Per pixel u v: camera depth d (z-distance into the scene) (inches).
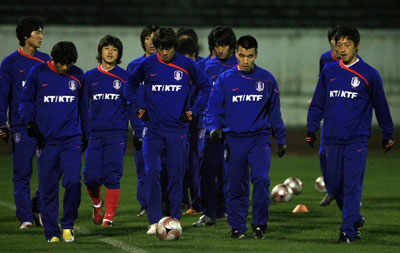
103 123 1115.9
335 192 1010.1
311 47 3661.4
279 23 3794.3
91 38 3476.9
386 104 963.3
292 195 1395.2
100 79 1119.6
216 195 1181.1
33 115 951.6
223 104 977.5
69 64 939.3
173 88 999.0
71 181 946.1
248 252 887.1
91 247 919.0
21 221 1083.9
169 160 1008.9
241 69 966.4
